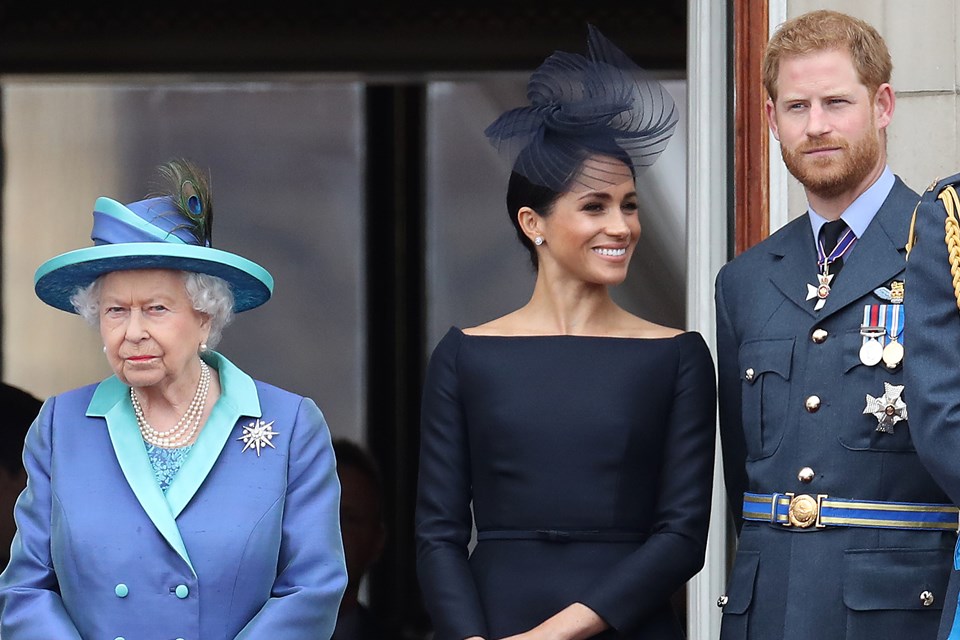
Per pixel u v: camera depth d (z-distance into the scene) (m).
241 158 38.50
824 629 14.13
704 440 15.61
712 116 19.34
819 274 15.05
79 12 37.22
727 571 18.78
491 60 36.38
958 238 13.27
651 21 34.75
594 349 15.71
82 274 13.85
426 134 38.00
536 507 15.29
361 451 28.89
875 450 14.23
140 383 13.73
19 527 14.05
